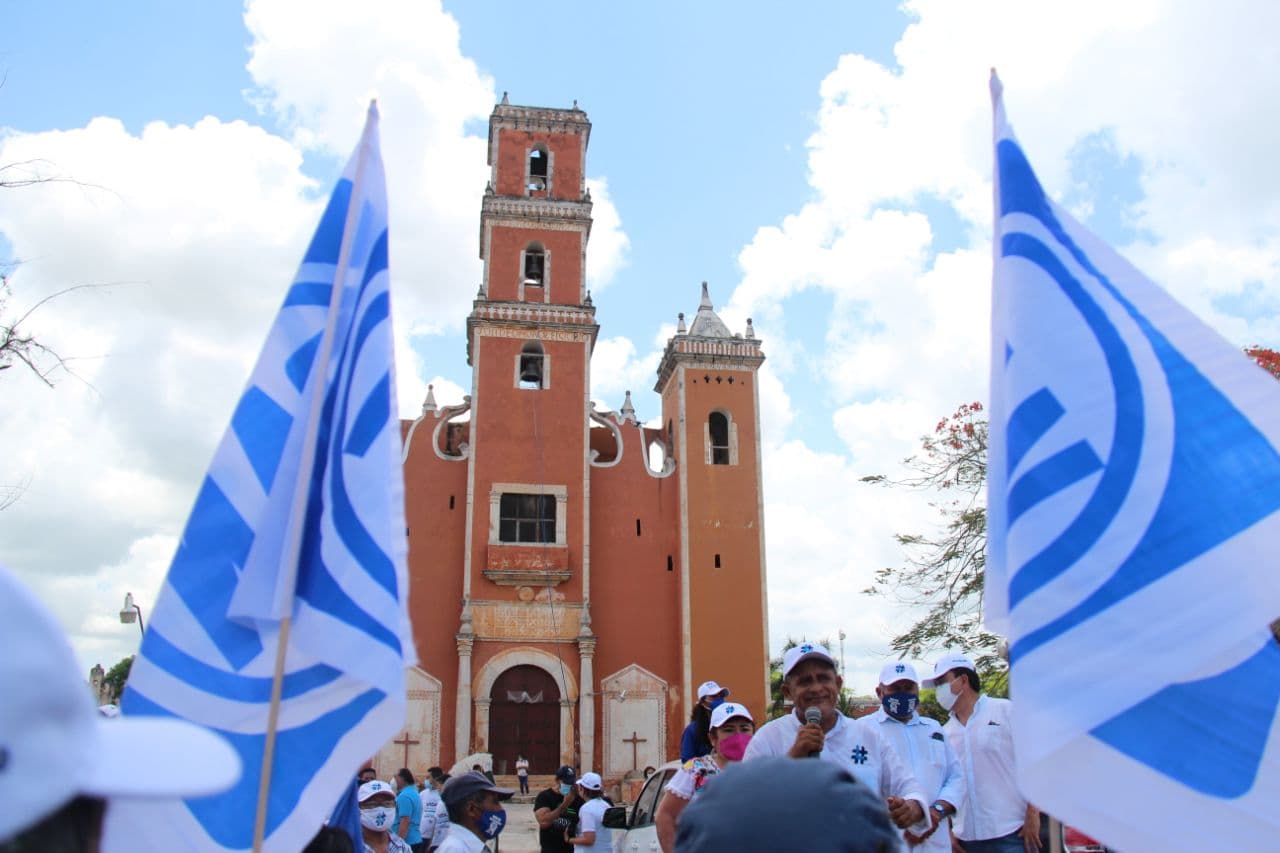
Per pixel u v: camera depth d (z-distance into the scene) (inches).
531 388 1469.0
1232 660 171.9
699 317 1617.9
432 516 1416.1
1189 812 161.3
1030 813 300.0
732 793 74.9
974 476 917.2
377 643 181.9
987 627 190.2
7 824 57.4
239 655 189.6
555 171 1625.2
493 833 301.1
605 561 1441.9
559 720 1342.3
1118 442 183.3
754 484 1485.0
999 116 212.7
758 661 1400.1
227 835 178.4
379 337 207.5
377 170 221.6
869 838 71.9
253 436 202.2
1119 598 171.8
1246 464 181.5
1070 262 197.9
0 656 58.6
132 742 69.5
